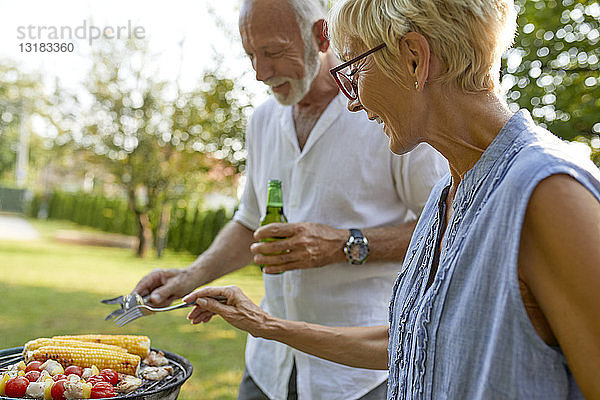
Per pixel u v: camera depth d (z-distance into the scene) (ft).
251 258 6.72
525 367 2.43
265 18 5.47
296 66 5.60
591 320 2.20
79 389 3.82
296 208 6.06
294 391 5.82
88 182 80.28
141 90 40.81
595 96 23.29
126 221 61.57
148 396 3.76
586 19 23.41
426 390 2.79
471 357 2.58
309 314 5.80
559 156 2.43
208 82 37.11
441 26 2.76
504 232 2.50
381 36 2.89
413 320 3.10
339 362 4.28
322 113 5.97
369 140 5.76
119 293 26.81
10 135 111.75
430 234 3.35
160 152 41.37
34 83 64.23
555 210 2.31
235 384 14.42
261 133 6.60
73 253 42.70
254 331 4.34
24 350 4.74
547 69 23.98
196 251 46.68
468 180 2.85
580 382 2.27
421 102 2.93
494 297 2.53
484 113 2.85
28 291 26.35
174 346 17.98
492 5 2.76
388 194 5.86
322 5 5.80
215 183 44.34
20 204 102.53
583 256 2.22
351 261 5.52
